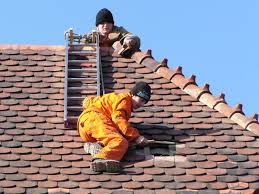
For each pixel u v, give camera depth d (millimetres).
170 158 30156
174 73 33125
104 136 30062
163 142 30672
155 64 33531
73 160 29984
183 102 32281
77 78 33000
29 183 29031
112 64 33656
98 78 32750
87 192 28891
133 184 29188
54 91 32594
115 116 30469
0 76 32938
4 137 30625
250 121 31344
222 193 29047
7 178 29141
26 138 30641
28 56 33875
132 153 30266
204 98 32219
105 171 29562
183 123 31547
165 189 29094
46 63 33656
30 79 32969
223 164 29984
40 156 30016
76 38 34438
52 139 30703
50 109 31875
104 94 32188
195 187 29203
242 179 29469
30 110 31750
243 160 30156
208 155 30312
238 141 30844
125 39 33969
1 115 31438
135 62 33812
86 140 30469
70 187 29031
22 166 29609
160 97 32438
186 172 29688
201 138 30953
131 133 30422
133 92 31047
